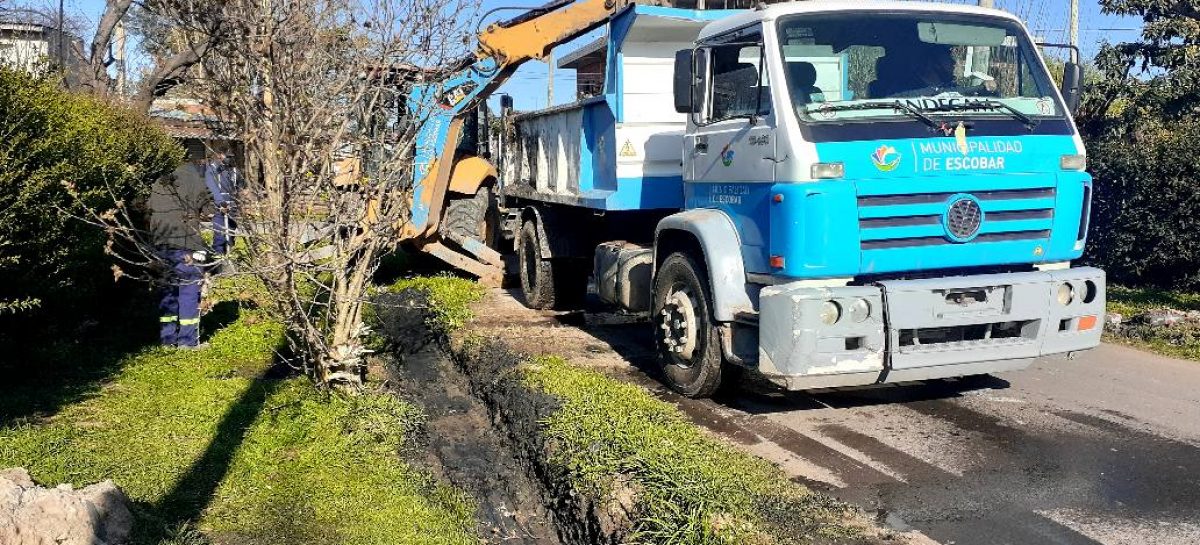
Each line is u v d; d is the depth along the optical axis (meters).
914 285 5.67
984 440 5.92
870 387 7.21
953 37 6.40
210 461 5.18
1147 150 12.28
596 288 8.96
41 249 6.37
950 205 5.79
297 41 5.55
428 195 11.09
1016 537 4.44
